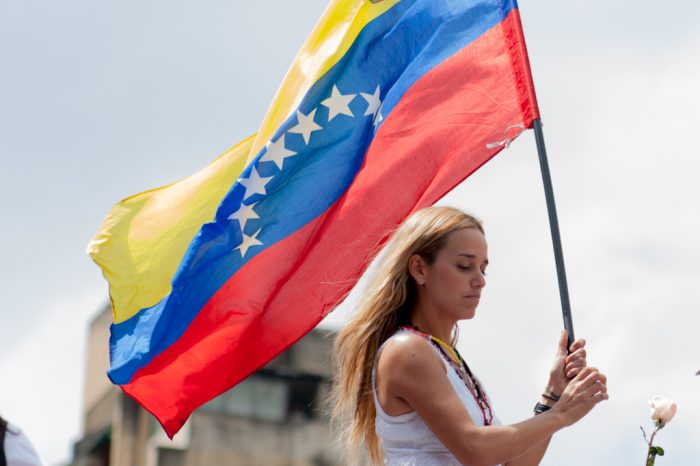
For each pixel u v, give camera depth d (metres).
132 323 12.02
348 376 9.97
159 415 11.79
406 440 9.45
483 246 9.77
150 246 12.22
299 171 11.82
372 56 12.05
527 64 11.81
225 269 11.64
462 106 11.91
